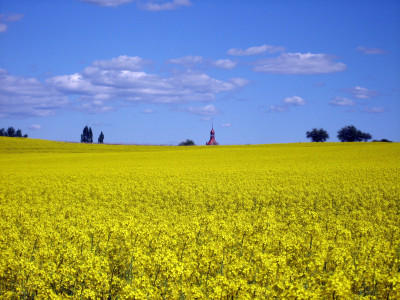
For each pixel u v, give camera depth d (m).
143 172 50.12
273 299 10.17
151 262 12.53
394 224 21.31
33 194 34.38
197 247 14.48
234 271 11.75
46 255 13.55
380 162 55.94
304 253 14.52
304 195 31.33
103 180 43.75
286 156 69.81
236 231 17.86
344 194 31.42
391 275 10.48
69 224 19.70
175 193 33.47
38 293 11.34
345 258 12.62
